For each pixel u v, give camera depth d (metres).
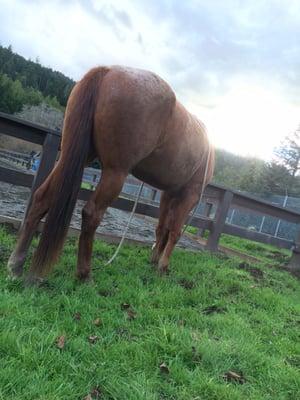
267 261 8.06
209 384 2.06
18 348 1.95
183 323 2.89
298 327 3.46
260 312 3.58
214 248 6.75
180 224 4.32
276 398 2.14
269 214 7.51
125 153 2.96
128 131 2.90
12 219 4.50
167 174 3.81
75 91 2.92
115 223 8.09
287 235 16.47
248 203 7.19
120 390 1.85
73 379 1.87
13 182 4.35
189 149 3.78
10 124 4.11
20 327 2.17
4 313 2.29
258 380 2.30
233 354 2.48
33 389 1.68
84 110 2.83
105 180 2.99
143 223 9.74
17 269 2.93
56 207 2.70
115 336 2.41
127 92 2.86
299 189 37.97
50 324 2.33
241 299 3.94
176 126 3.41
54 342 2.12
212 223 6.75
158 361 2.21
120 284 3.41
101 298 2.94
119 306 2.90
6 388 1.65
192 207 4.41
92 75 2.89
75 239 4.70
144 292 3.30
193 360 2.32
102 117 2.84
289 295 4.69
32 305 2.51
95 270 3.70
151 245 5.72
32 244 4.00
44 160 4.23
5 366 1.81
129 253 4.84
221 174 47.12
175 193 4.38
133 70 3.02
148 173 3.71
